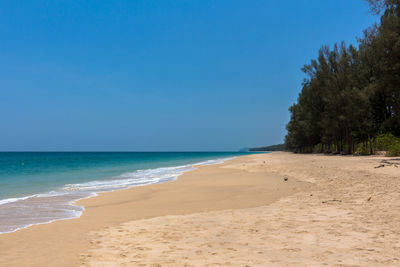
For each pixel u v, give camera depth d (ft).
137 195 43.11
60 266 14.90
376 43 81.35
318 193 37.06
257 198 36.27
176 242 18.76
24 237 20.81
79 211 31.68
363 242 17.47
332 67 144.36
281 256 15.55
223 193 41.55
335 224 21.98
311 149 245.45
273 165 86.63
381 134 132.87
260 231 20.88
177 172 88.48
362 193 34.04
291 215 25.89
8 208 33.78
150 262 15.16
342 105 140.46
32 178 77.82
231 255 15.97
